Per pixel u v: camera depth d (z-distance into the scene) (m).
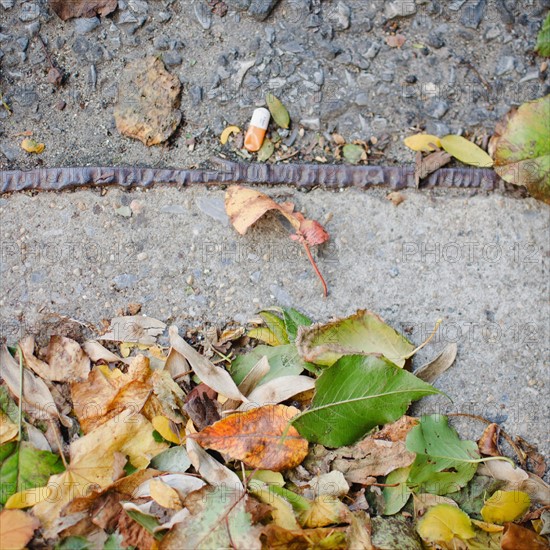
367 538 0.39
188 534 0.38
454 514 0.40
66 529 0.39
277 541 0.39
